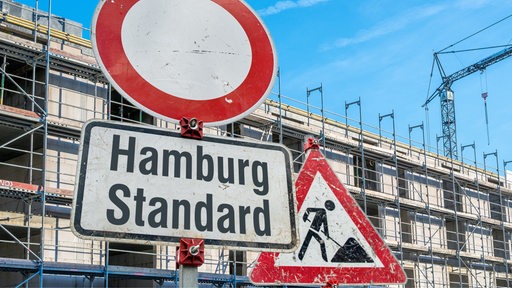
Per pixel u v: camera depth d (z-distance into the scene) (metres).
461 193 42.72
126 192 3.36
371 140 37.12
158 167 3.47
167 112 3.71
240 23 4.02
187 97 3.77
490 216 45.00
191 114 3.76
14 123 22.12
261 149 3.72
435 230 39.78
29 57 23.03
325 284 4.52
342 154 35.09
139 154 3.45
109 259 28.17
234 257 26.33
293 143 33.97
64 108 24.41
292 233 3.63
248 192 3.61
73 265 21.75
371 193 33.91
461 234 41.78
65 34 25.08
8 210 23.91
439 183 41.41
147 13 3.79
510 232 46.56
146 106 3.67
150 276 23.83
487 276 42.56
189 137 3.59
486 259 39.72
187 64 3.82
